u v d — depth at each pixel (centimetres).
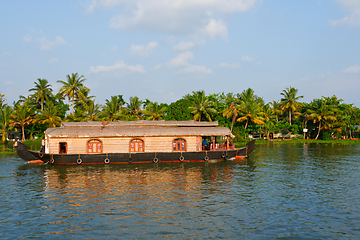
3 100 7750
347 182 2153
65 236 1210
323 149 4859
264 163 3116
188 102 6569
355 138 8056
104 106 6153
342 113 7688
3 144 5853
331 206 1579
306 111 7869
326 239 1180
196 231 1256
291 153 4188
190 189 1955
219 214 1459
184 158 3145
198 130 3278
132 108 6575
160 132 3142
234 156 3375
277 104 8375
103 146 3048
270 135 7831
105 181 2212
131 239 1180
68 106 8012
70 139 3012
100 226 1311
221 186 2041
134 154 3055
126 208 1552
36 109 7112
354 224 1328
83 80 6450
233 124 6950
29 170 2698
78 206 1590
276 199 1712
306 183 2127
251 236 1208
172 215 1445
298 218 1404
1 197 1773
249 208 1549
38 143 6100
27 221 1375
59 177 2369
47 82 7181
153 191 1903
